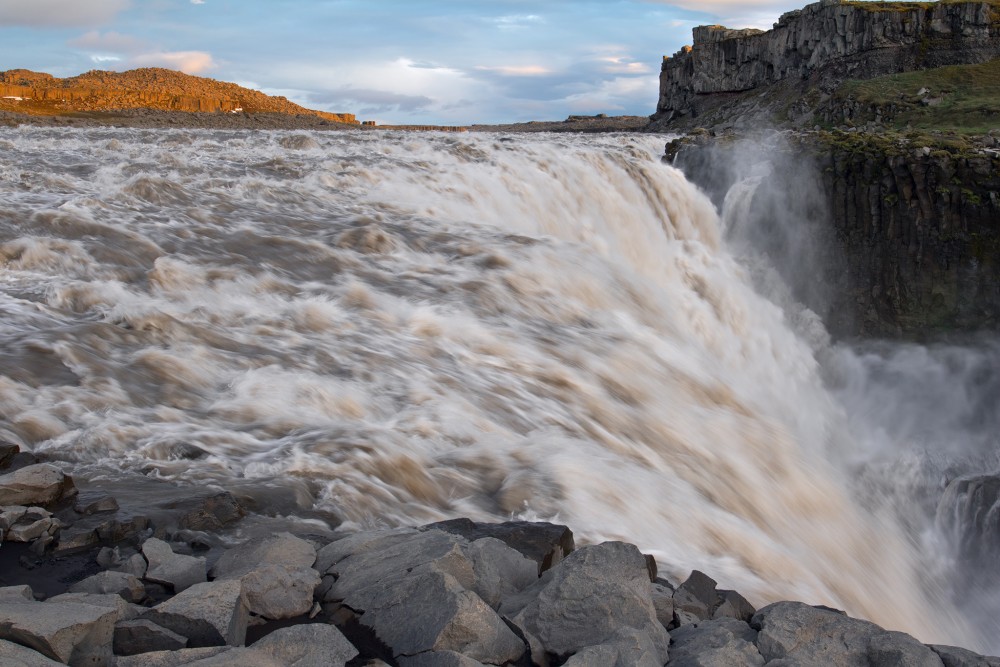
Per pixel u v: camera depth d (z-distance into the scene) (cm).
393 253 1612
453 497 812
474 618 496
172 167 2130
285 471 771
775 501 1177
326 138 3497
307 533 667
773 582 911
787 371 2420
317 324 1206
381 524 726
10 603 469
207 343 1063
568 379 1222
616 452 1051
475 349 1241
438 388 1059
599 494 885
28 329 1002
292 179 2080
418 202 2089
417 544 577
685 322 2047
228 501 673
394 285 1447
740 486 1141
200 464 767
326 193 1998
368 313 1295
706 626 573
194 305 1204
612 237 2541
